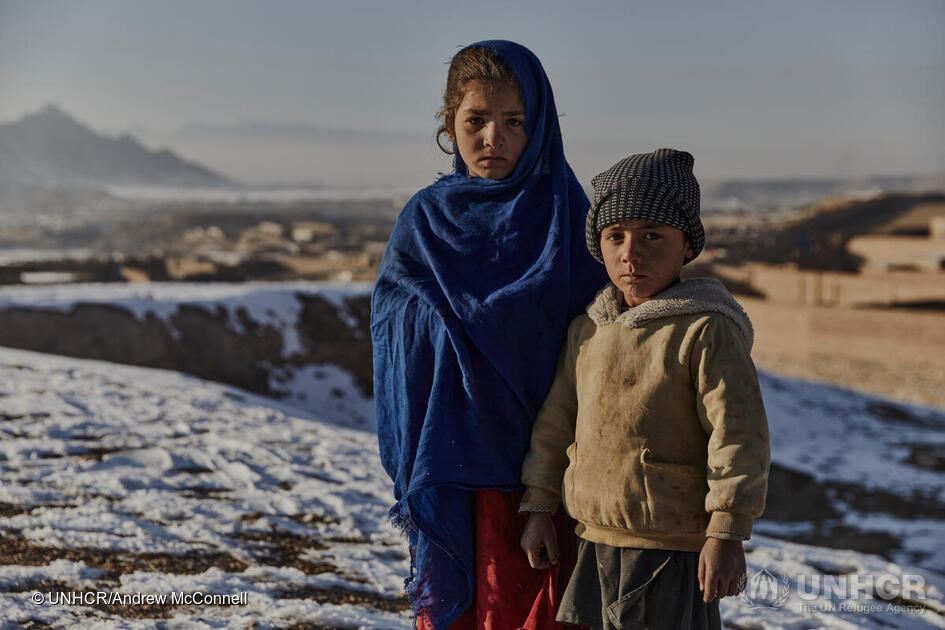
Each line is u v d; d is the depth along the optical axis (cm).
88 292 1456
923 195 10012
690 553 213
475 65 243
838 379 4091
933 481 1536
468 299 235
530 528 232
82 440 655
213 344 1394
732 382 206
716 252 9081
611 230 220
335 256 7794
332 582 419
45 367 1005
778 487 1513
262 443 717
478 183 247
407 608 398
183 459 626
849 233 8944
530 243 242
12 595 356
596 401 221
